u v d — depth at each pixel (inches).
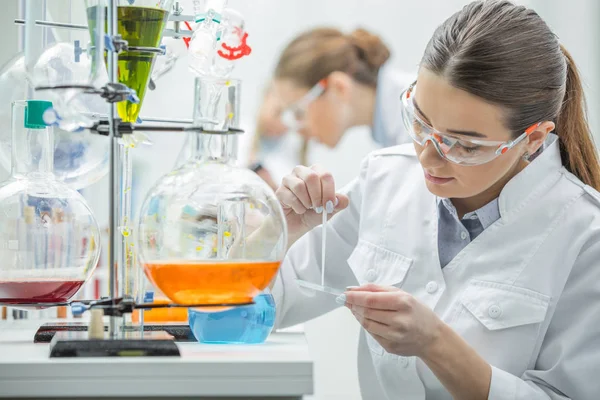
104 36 40.9
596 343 59.1
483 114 54.7
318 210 63.9
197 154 42.5
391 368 65.4
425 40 144.6
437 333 54.6
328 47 133.4
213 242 40.6
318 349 122.3
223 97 42.2
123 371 37.9
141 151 129.1
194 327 46.8
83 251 48.4
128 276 48.6
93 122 42.0
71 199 48.6
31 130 48.4
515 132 57.0
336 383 122.3
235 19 49.3
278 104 135.8
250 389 38.3
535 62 57.1
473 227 67.1
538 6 138.8
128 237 48.3
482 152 55.7
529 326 60.7
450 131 55.5
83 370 37.7
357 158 135.6
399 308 53.2
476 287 62.9
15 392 37.5
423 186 69.6
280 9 141.6
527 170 63.4
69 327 49.8
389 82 133.1
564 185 64.4
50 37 56.1
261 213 41.7
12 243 46.9
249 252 41.4
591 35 137.7
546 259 61.6
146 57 45.3
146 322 52.1
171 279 39.9
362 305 53.6
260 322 46.4
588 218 62.1
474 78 54.0
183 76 133.6
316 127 135.1
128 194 49.2
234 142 43.1
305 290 73.0
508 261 62.6
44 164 49.0
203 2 50.3
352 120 134.7
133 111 45.6
